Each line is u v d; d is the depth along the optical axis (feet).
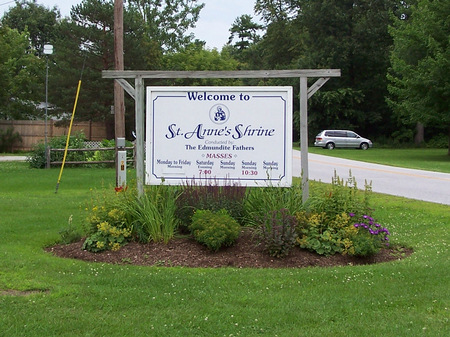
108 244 24.86
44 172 67.00
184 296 18.35
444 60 103.19
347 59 163.84
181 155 27.89
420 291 19.10
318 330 15.40
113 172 67.15
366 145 154.71
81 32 126.82
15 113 140.15
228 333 15.20
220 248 24.62
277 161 27.45
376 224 25.99
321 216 25.62
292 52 198.18
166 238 25.29
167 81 143.33
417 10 116.16
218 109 27.66
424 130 172.45
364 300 18.01
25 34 164.55
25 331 15.07
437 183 58.65
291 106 27.35
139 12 198.49
